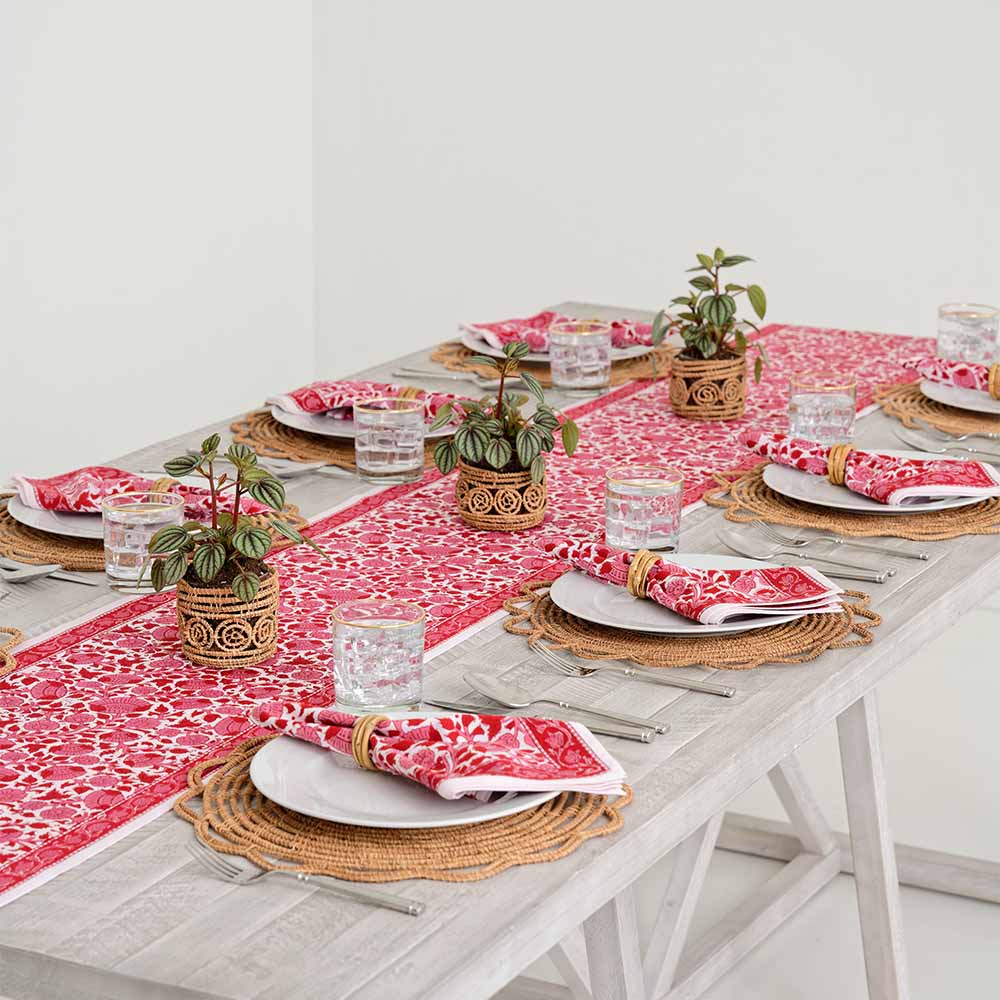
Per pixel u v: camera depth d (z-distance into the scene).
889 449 2.36
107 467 2.11
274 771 1.30
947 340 2.75
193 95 4.99
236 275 5.27
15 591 1.80
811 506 2.09
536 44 5.02
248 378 5.40
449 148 5.24
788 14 4.64
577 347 2.66
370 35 5.25
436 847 1.20
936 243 4.62
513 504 2.02
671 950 2.32
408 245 5.40
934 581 1.83
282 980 1.05
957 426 2.47
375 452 2.21
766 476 2.15
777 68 4.70
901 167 4.60
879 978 2.27
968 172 4.52
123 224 4.83
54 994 1.08
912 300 4.70
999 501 2.10
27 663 1.59
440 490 2.21
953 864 2.82
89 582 1.82
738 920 2.62
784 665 1.59
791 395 2.34
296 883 1.17
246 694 1.52
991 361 2.73
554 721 1.34
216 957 1.08
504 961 1.11
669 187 4.95
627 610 1.68
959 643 3.93
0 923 1.12
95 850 1.22
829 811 3.11
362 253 5.48
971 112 4.47
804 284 4.83
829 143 4.68
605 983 1.80
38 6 4.44
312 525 2.05
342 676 1.44
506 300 5.30
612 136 4.99
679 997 2.40
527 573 1.87
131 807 1.29
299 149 5.42
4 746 1.40
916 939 2.68
